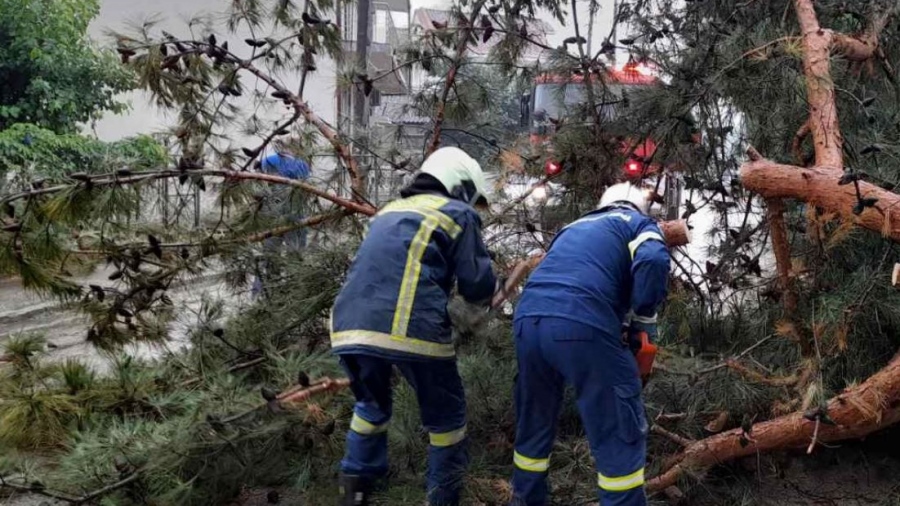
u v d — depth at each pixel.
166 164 3.46
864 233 3.35
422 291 2.52
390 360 2.48
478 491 2.75
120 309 3.56
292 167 3.78
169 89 3.69
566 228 2.68
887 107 3.74
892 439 3.44
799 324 3.19
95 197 3.12
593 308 2.42
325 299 3.60
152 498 2.70
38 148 6.64
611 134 3.99
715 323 3.92
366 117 4.38
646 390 3.24
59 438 3.22
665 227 3.23
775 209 3.21
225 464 2.84
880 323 3.16
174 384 3.46
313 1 4.09
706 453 2.97
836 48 3.49
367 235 2.66
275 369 3.30
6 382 3.43
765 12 4.08
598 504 2.79
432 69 4.05
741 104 3.73
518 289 3.40
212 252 3.62
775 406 3.04
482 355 3.31
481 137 4.08
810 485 3.23
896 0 3.68
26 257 3.06
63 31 7.77
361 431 2.70
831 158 3.14
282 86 4.00
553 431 2.65
